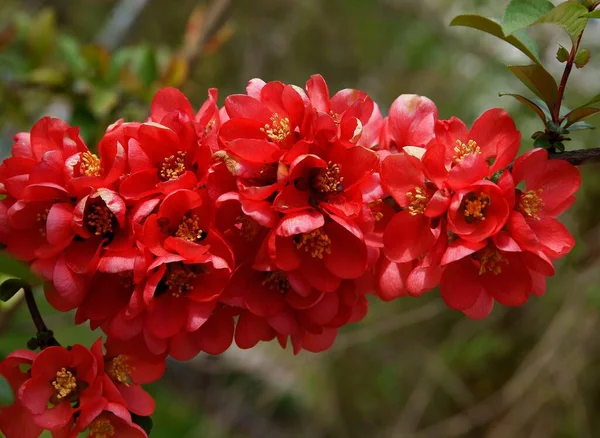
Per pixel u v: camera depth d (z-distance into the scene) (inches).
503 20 23.6
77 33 65.8
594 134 48.8
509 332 54.7
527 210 23.9
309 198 23.8
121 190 23.7
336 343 55.4
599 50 50.0
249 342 24.5
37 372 23.7
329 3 66.2
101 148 24.1
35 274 23.1
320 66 69.9
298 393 68.7
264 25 65.9
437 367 54.6
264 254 23.5
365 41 67.9
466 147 24.1
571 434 50.9
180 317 23.9
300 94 23.6
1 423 24.0
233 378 69.4
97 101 34.6
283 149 23.7
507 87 59.3
